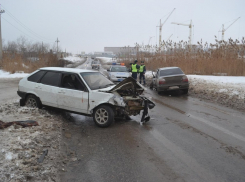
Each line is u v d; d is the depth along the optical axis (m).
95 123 6.24
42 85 6.98
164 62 22.86
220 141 5.17
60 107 6.64
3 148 4.07
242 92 10.49
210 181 3.46
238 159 4.24
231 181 3.47
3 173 3.28
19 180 3.18
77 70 6.95
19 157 3.81
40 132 5.18
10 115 6.42
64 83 6.70
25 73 24.83
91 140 5.20
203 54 19.73
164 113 7.95
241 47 17.39
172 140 5.23
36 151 4.18
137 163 4.05
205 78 15.44
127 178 3.53
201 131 5.90
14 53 27.48
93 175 3.61
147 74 23.28
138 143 5.04
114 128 6.12
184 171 3.77
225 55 18.06
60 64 32.94
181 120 7.00
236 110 8.34
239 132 5.82
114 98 5.94
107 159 4.21
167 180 3.48
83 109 6.27
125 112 6.35
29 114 6.54
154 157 4.31
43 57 28.91
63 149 4.58
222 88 11.86
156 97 11.45
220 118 7.22
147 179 3.51
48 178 3.40
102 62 69.62
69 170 3.76
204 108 8.76
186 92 12.40
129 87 6.64
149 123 6.65
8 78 20.56
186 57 20.88
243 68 16.39
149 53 29.97
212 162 4.11
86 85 6.30
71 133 5.66
